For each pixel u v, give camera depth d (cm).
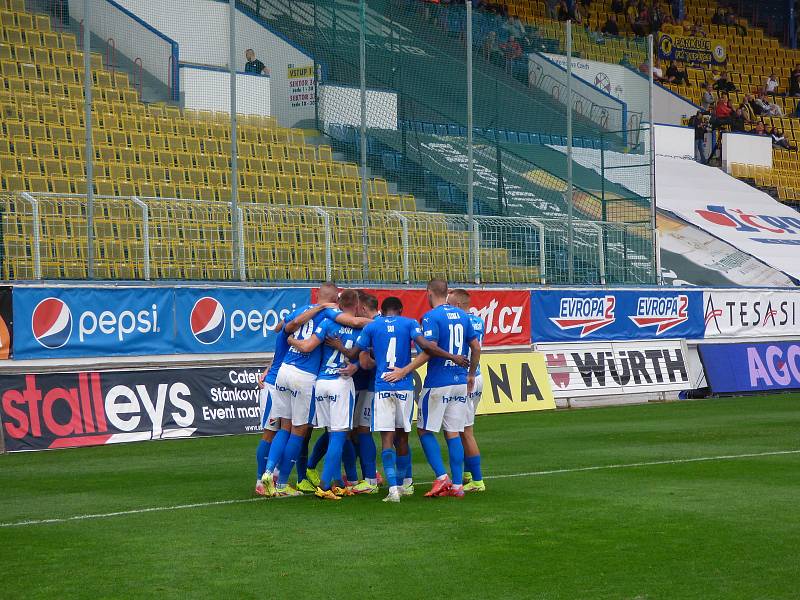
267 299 1855
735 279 2909
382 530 892
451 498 1053
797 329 2628
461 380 1062
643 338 2358
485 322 2108
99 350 1650
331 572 748
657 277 2467
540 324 2195
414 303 2030
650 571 743
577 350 2247
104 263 1802
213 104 2523
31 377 1557
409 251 2083
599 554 795
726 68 4312
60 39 2431
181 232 1872
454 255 2127
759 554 790
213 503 1038
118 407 1627
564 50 2689
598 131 2638
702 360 2436
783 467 1253
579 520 926
